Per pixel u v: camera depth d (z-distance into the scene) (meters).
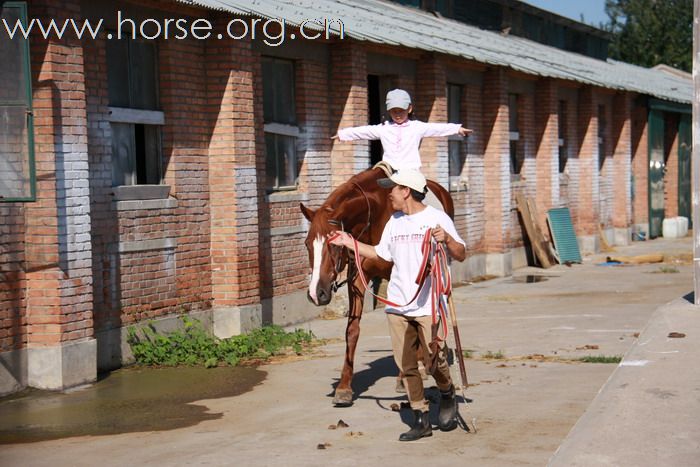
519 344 13.16
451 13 27.92
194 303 13.66
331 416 9.18
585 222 29.88
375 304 17.52
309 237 9.05
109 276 12.09
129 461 7.77
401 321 8.16
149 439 8.55
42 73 10.62
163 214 13.05
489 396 9.70
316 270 8.93
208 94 13.89
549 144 26.53
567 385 10.14
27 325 10.86
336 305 16.73
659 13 61.53
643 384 7.99
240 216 14.00
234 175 13.88
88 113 11.72
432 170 19.88
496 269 23.41
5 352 10.61
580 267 25.73
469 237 22.61
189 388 10.88
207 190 13.94
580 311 16.66
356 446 7.97
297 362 12.33
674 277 22.42
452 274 21.62
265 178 15.30
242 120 14.02
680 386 7.88
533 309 17.23
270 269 15.33
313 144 16.44
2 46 10.09
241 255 14.03
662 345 9.25
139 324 12.59
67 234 10.86
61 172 10.79
